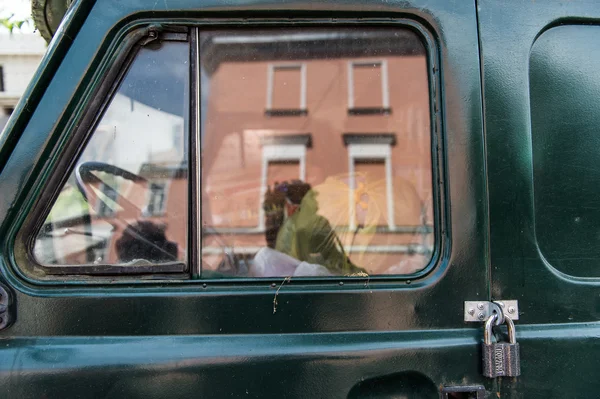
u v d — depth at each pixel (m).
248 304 1.25
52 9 1.81
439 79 1.34
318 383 1.22
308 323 1.26
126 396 1.19
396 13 1.33
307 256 1.63
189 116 1.32
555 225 1.34
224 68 1.43
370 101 1.61
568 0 1.38
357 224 1.65
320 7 1.31
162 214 1.32
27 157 1.24
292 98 1.73
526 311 1.29
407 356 1.24
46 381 1.17
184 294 1.25
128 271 1.28
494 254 1.30
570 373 1.27
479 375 1.25
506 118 1.33
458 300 1.28
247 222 1.76
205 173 1.40
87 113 1.28
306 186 1.98
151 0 1.29
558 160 1.36
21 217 1.25
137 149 1.32
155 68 1.32
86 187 1.30
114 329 1.23
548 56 1.38
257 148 1.99
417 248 1.42
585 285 1.32
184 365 1.20
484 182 1.31
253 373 1.21
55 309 1.23
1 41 3.78
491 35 1.35
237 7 1.30
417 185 1.45
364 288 1.28
